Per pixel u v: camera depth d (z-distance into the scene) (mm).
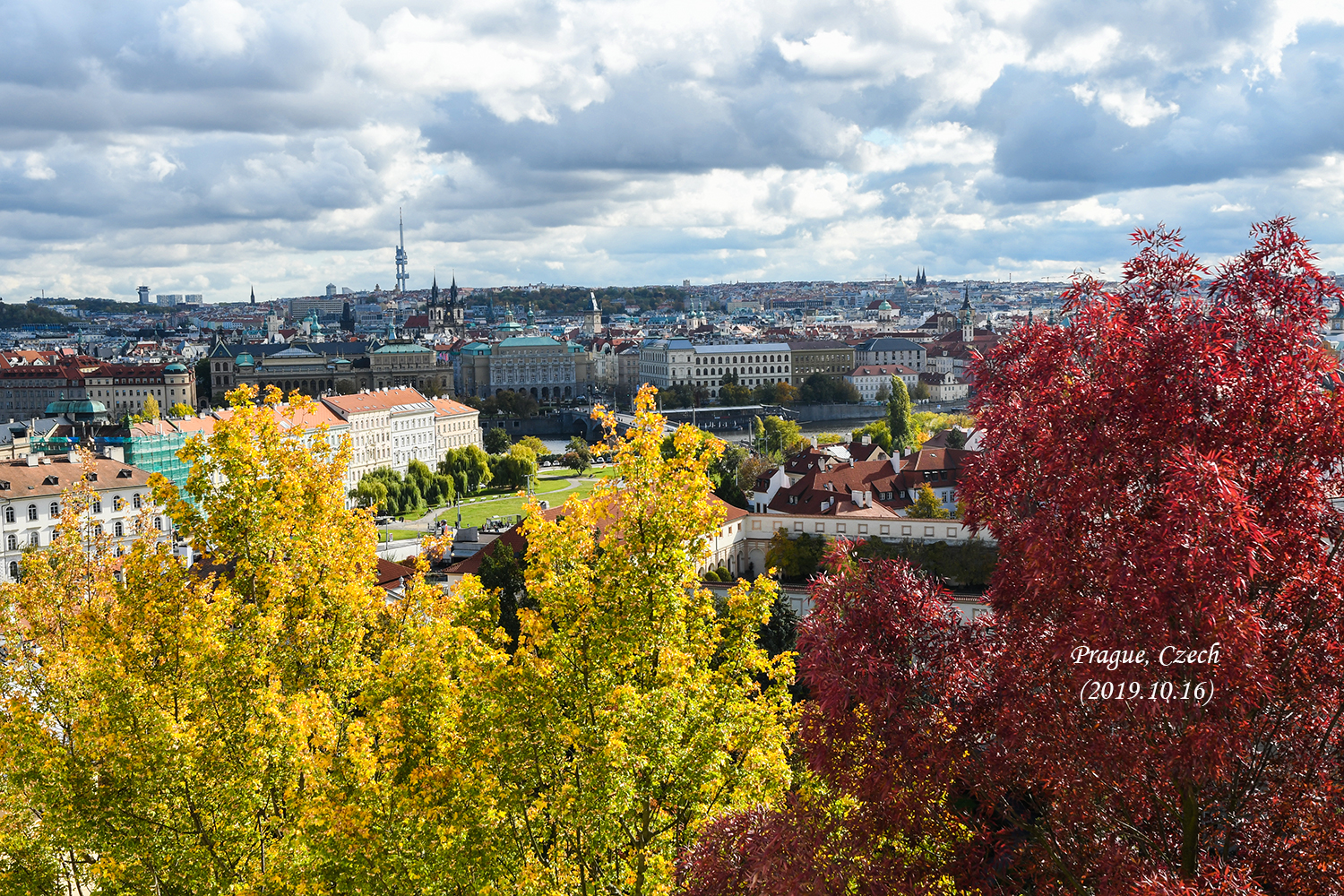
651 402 47562
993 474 31562
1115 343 29656
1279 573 27219
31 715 48125
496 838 42062
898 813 30672
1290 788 27734
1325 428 27406
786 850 31594
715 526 46406
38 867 47531
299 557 50969
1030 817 32125
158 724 44406
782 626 104688
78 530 71562
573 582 45375
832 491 158500
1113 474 27859
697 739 42188
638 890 40375
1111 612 25969
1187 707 25594
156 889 44344
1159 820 28359
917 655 31922
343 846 41531
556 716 42531
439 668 46031
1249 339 29078
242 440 51750
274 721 44750
